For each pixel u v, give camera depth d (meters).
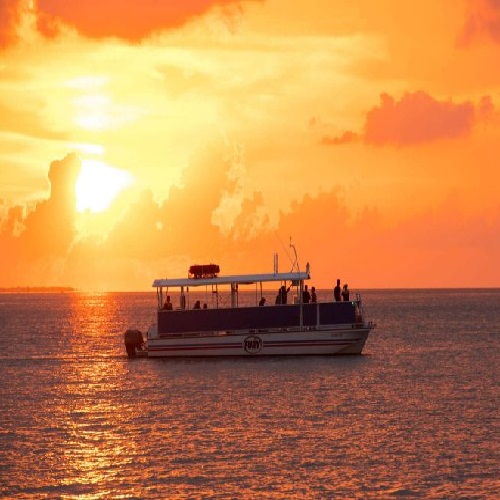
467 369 174.62
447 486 85.31
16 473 90.19
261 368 166.62
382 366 173.88
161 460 95.00
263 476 88.75
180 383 151.00
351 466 92.12
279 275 177.62
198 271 179.62
